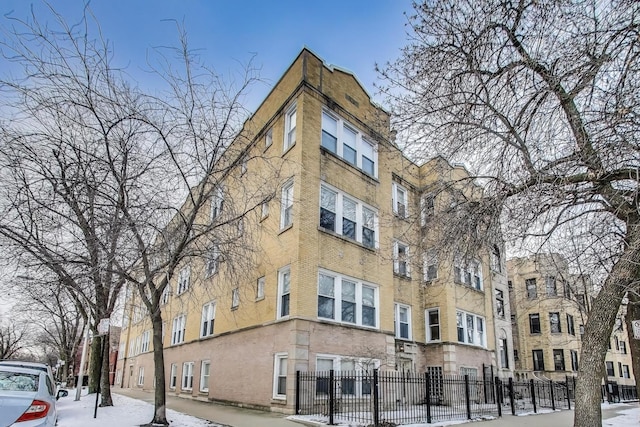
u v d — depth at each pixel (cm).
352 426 1108
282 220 1652
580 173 872
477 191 1088
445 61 938
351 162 1848
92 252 1024
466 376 1427
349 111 1892
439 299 2097
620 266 859
